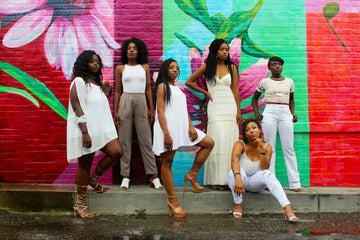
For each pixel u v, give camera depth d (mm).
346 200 4137
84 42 4770
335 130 4758
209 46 4727
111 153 3885
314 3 4844
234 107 4406
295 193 4145
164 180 3883
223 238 3119
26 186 4453
